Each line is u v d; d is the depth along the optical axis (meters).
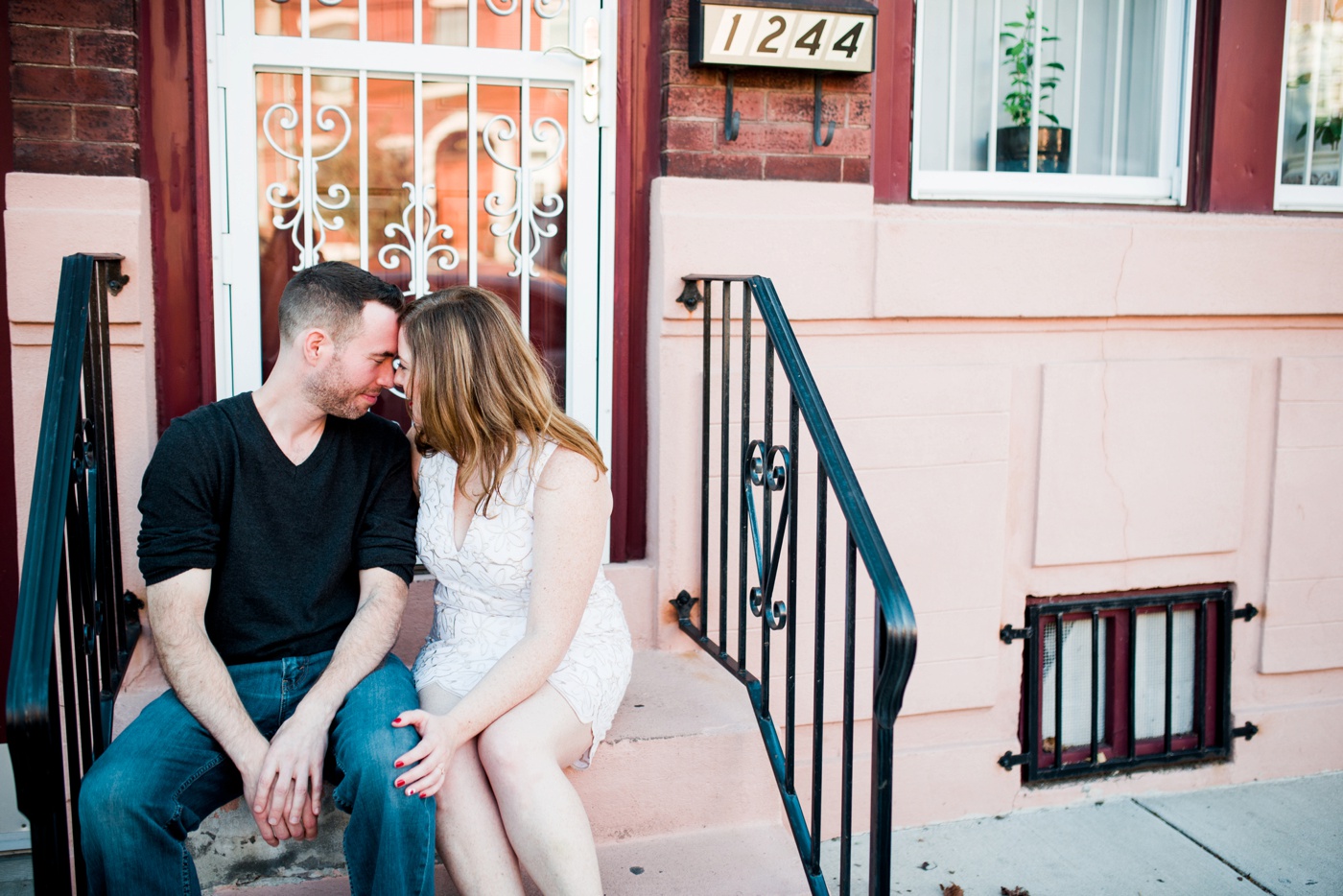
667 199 2.71
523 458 2.02
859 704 2.97
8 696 1.47
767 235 2.76
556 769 1.85
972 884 2.68
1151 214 3.10
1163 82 3.19
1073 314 2.98
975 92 3.14
